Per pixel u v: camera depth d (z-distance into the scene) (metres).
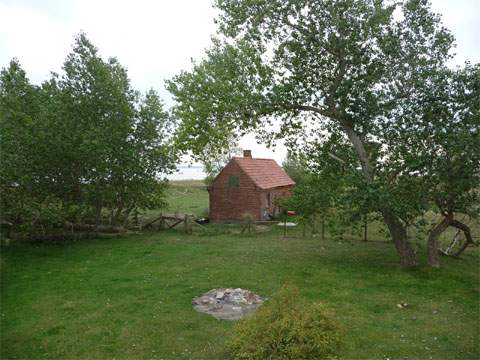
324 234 23.75
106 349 8.32
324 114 16.67
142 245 20.27
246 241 21.64
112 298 11.61
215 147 21.88
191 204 40.12
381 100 15.71
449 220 15.09
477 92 13.67
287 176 38.44
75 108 21.30
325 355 6.18
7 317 10.16
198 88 18.58
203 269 15.02
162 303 11.10
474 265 16.22
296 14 15.80
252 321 6.81
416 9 15.36
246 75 16.50
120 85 23.06
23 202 18.89
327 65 16.91
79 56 21.56
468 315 10.23
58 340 8.78
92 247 19.66
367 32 15.52
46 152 19.23
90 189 21.31
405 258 15.40
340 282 13.16
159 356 7.95
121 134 22.39
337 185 15.73
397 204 13.36
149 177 24.36
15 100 18.95
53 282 13.34
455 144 12.95
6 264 15.85
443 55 15.80
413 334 8.95
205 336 8.80
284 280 13.36
